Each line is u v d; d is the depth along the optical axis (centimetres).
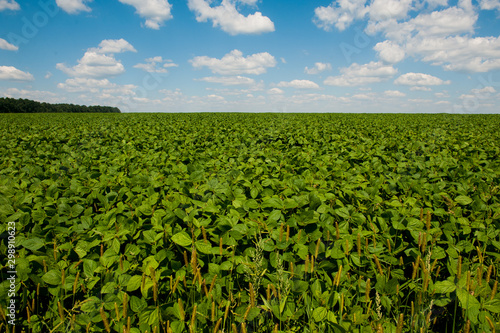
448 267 224
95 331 192
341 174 412
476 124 1650
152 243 232
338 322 202
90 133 1151
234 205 291
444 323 238
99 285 217
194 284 212
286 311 204
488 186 353
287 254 235
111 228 255
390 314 224
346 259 229
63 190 351
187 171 430
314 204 279
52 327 204
